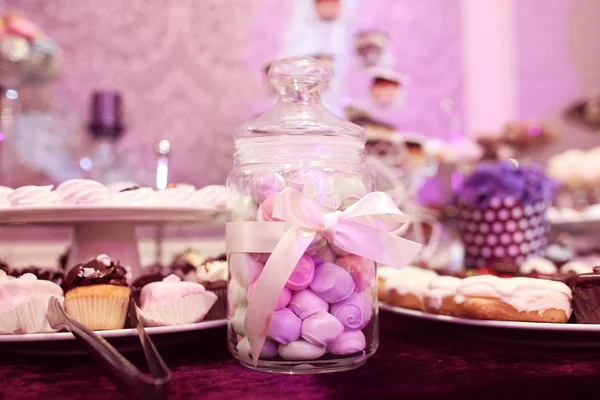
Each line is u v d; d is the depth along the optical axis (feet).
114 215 1.87
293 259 1.46
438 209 3.84
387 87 3.87
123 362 1.25
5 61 3.24
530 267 2.40
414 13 4.62
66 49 3.84
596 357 1.70
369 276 1.59
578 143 5.14
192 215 2.06
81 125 3.83
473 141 4.21
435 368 1.58
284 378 1.49
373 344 1.63
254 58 4.20
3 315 1.66
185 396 1.36
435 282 2.05
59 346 1.68
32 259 3.59
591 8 5.22
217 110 4.11
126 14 3.96
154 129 3.98
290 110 1.69
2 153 3.55
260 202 1.56
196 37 4.09
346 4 4.42
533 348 1.82
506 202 2.90
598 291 1.75
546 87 5.04
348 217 1.51
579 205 4.54
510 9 4.93
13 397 1.37
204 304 1.82
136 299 1.83
